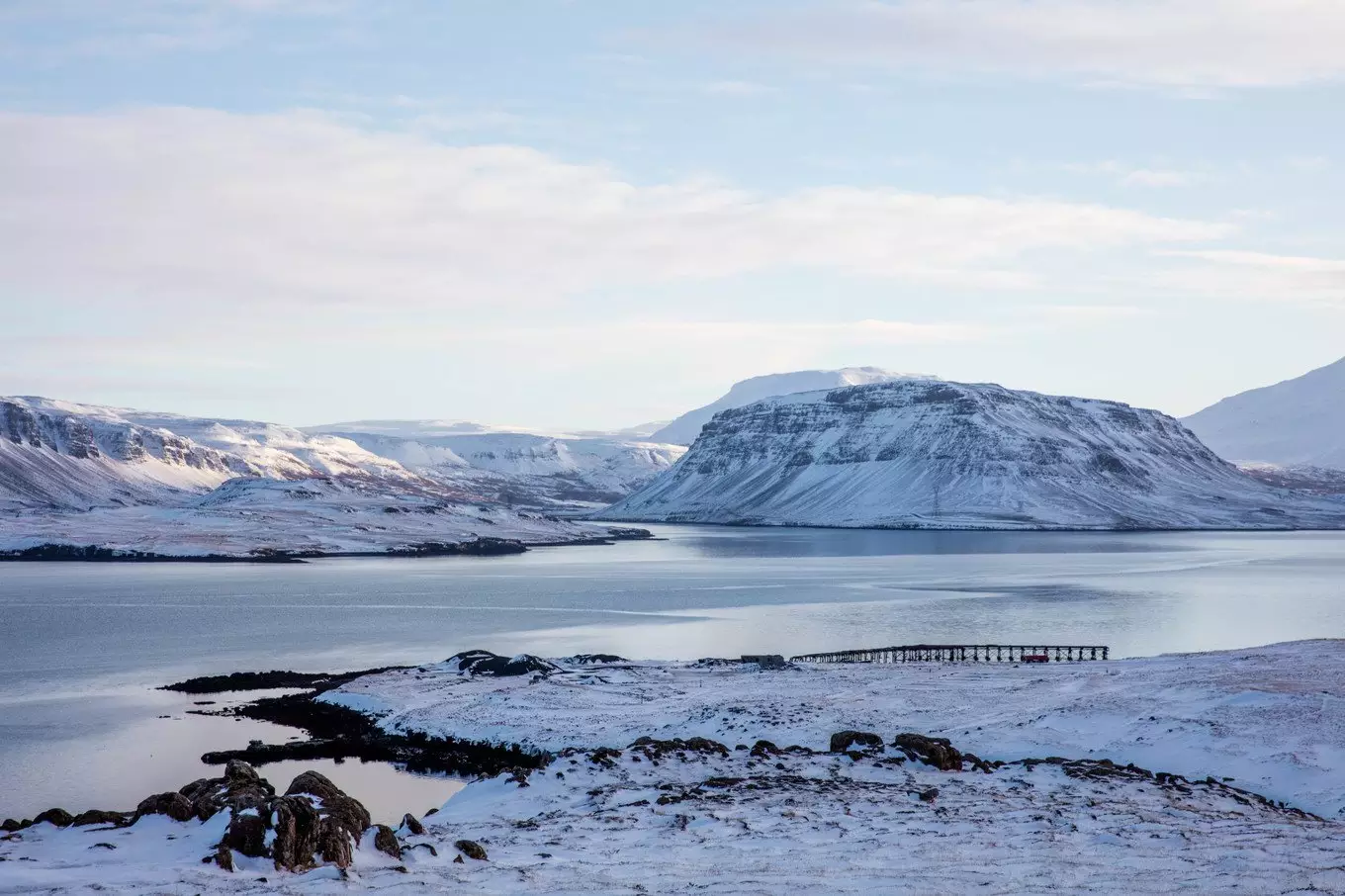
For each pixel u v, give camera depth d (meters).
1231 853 31.81
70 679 92.31
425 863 29.47
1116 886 27.59
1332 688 63.62
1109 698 64.88
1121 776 46.56
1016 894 26.73
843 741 53.91
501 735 66.31
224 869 26.20
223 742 69.44
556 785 45.06
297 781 32.41
